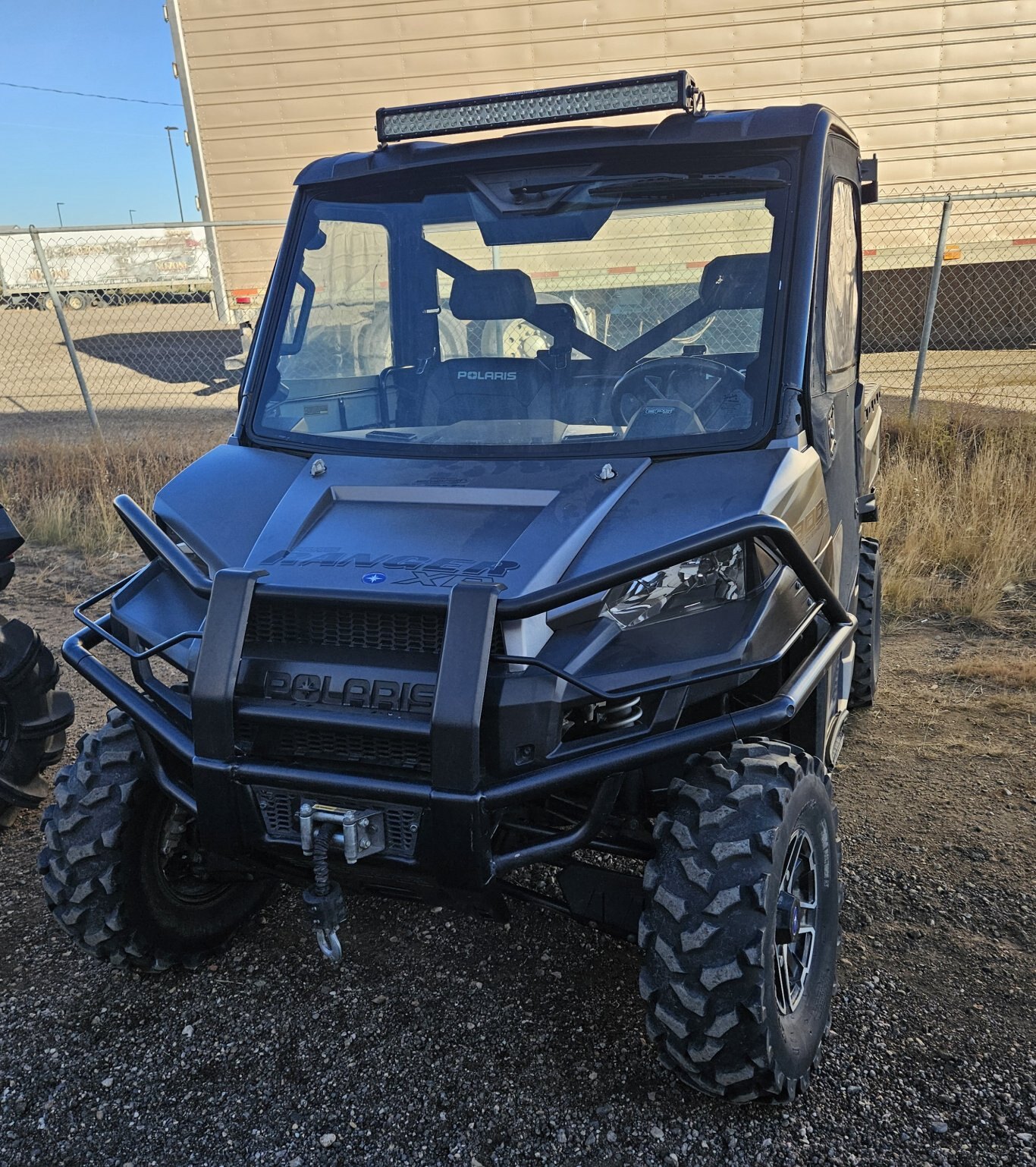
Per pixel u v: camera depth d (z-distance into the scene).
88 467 9.53
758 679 3.05
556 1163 2.46
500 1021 2.95
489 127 3.23
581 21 11.38
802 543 2.82
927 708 4.98
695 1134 2.53
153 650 2.65
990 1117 2.55
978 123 11.60
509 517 2.74
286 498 2.93
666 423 3.02
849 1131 2.52
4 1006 3.06
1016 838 3.81
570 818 2.80
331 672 2.48
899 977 3.08
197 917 3.16
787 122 3.14
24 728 4.03
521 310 3.25
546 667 2.33
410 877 2.48
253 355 3.49
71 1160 2.51
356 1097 2.68
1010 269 12.91
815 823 2.68
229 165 12.04
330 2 11.46
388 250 3.38
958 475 7.72
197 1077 2.77
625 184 3.17
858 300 4.23
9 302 23.55
